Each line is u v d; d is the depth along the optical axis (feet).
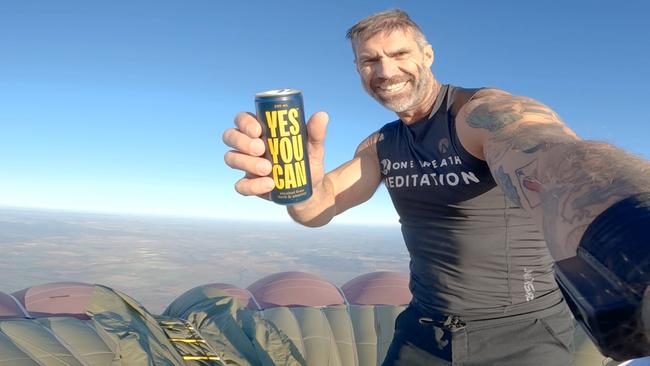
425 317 2.00
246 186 1.53
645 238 0.52
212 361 2.52
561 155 0.84
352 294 4.27
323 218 2.16
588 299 0.54
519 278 1.78
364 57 1.86
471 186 1.68
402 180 1.94
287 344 2.87
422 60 1.82
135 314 2.72
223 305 3.27
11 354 2.30
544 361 1.76
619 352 0.52
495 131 1.24
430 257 1.93
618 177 0.67
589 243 0.60
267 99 1.52
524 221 1.74
